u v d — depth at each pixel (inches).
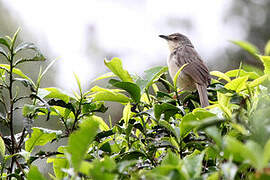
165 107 213.2
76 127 229.8
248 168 152.4
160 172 126.2
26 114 209.2
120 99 231.5
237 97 205.3
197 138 202.1
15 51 209.3
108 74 246.2
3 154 202.8
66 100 235.5
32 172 140.7
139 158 222.7
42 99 215.0
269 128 136.4
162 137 211.5
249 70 240.5
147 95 251.0
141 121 246.8
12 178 215.6
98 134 225.8
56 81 669.9
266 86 192.9
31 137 222.1
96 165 134.6
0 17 727.7
